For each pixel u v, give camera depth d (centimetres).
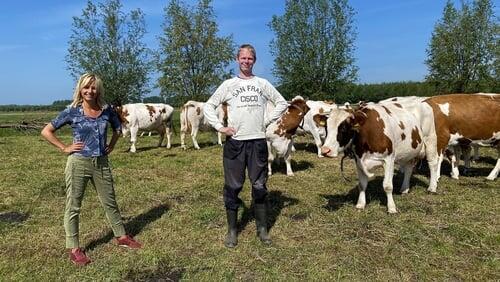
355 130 571
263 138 489
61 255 483
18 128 2219
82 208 654
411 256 463
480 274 421
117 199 712
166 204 679
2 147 1481
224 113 1220
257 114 480
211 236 534
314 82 2894
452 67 2788
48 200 716
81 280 423
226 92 480
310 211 624
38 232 558
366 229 543
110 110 471
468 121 777
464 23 2706
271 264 451
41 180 866
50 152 1338
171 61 2664
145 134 2034
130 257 471
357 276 423
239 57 473
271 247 495
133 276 432
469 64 2750
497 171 821
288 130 871
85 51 2772
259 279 422
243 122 477
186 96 2730
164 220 597
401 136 619
